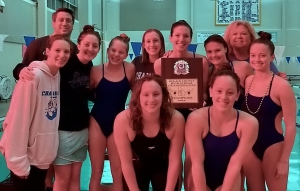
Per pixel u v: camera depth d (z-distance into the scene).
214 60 2.84
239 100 2.80
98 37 2.82
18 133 2.33
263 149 2.58
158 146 2.48
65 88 2.68
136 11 16.81
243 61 2.90
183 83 2.74
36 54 3.13
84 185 4.14
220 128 2.35
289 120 2.48
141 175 2.65
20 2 9.48
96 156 2.91
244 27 3.11
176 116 2.45
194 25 16.19
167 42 16.23
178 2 16.08
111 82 2.89
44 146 2.46
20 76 2.40
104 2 16.77
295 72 15.56
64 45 2.44
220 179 2.42
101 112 2.89
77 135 2.75
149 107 2.29
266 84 2.55
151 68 3.28
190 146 2.37
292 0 15.46
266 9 15.78
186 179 2.61
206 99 2.92
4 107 8.19
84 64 2.79
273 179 2.57
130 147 2.49
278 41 15.70
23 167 2.34
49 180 3.30
